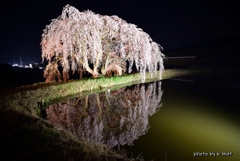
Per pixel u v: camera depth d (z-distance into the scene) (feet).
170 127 17.79
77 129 17.03
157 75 48.03
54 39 30.99
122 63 43.34
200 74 53.78
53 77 37.32
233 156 13.10
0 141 9.41
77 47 33.91
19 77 50.34
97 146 11.51
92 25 31.63
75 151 9.43
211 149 13.96
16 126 11.51
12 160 7.95
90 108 23.40
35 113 18.15
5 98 18.25
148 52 36.78
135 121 19.33
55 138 10.98
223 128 17.57
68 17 30.94
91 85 32.63
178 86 37.78
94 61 36.88
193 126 18.01
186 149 13.84
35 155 8.48
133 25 36.27
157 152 13.37
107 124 18.45
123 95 30.32
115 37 38.01
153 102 26.53
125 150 13.51
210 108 23.65
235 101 26.66
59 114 20.93
